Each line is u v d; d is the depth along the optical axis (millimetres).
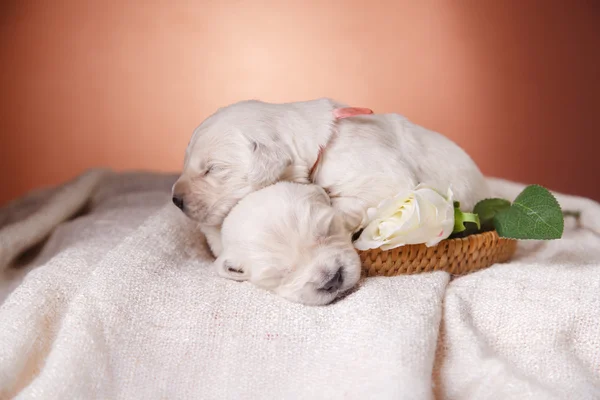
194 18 907
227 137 502
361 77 949
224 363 439
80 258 513
